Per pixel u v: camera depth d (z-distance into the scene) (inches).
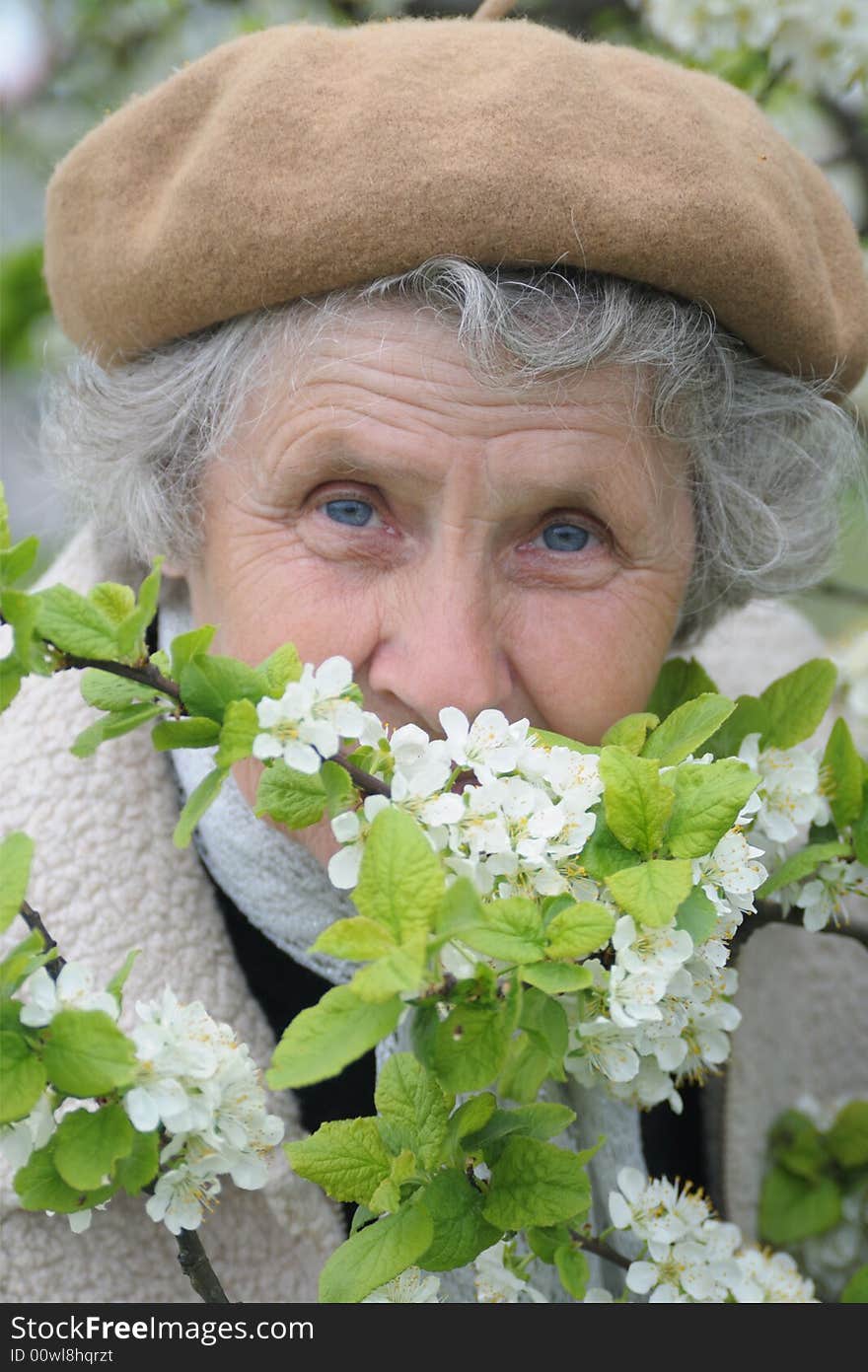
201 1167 25.7
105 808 41.4
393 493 35.1
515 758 26.6
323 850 37.6
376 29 36.7
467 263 32.5
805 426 41.0
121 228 36.4
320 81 33.4
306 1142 26.1
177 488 38.2
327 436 34.4
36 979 23.0
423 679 34.9
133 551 42.1
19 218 80.7
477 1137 26.1
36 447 52.1
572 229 32.1
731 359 37.3
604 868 26.0
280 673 25.3
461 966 23.0
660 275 33.4
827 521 44.4
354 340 33.7
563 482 34.9
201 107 35.9
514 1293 29.3
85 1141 23.1
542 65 33.1
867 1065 51.7
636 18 60.3
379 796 24.8
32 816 41.1
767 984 48.9
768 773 34.5
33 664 23.9
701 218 33.1
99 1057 22.0
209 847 41.2
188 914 41.3
